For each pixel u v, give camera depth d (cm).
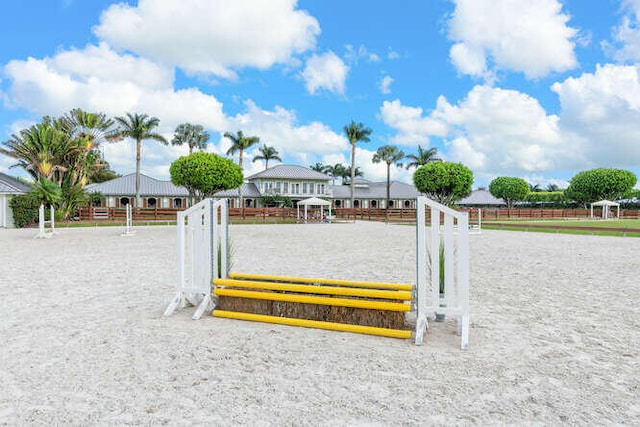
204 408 286
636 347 418
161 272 897
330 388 319
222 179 3700
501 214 4925
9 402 295
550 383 330
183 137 5612
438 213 479
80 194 3291
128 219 2100
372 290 472
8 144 3011
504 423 266
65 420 269
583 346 422
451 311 444
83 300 626
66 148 3128
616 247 1477
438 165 5078
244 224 3578
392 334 452
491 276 852
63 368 358
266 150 6731
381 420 270
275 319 503
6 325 490
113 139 3662
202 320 520
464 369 360
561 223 3634
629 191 5988
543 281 795
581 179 6206
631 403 296
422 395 307
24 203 2803
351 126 5800
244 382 330
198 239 564
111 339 439
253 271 901
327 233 2336
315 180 6266
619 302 619
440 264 521
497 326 495
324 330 478
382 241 1759
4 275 855
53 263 1038
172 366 363
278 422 267
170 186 5500
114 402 295
